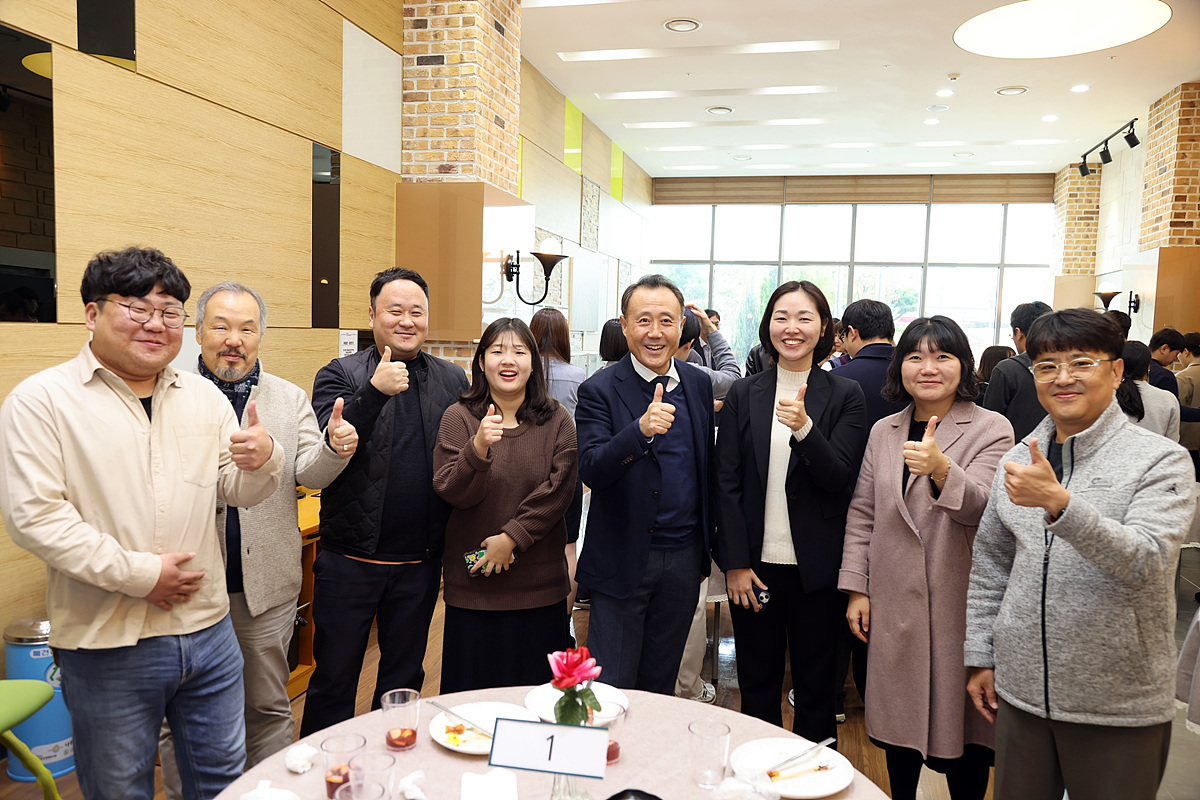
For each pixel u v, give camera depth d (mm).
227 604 1838
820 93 7297
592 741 1235
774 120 8312
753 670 2428
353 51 4227
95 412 1616
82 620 1608
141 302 1605
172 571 1619
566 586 2398
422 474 2414
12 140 2414
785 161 10195
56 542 1521
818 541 2285
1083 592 1564
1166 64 6219
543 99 7008
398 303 2416
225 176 3330
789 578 2354
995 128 8320
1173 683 1586
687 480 2342
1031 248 10648
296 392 2324
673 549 2318
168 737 2205
